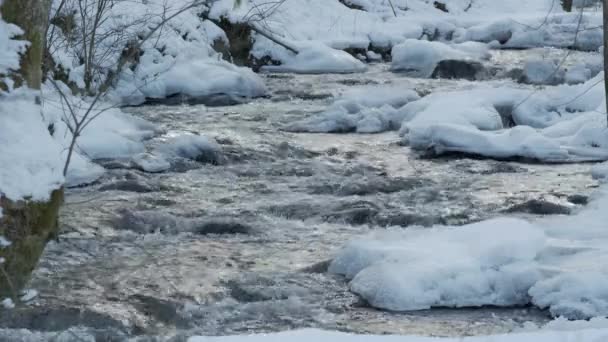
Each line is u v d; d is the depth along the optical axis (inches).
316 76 1104.8
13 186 353.7
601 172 637.9
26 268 364.2
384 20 1390.3
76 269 446.3
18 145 360.5
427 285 405.7
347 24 1311.5
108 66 909.2
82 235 502.6
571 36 1291.8
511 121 815.7
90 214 542.0
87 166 636.7
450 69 1097.4
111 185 611.5
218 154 703.1
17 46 364.2
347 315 393.7
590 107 798.5
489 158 706.2
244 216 551.2
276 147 737.0
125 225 526.6
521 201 572.1
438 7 1517.0
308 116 875.4
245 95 976.9
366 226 533.6
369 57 1261.1
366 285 413.1
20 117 365.1
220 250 485.4
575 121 748.6
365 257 439.5
